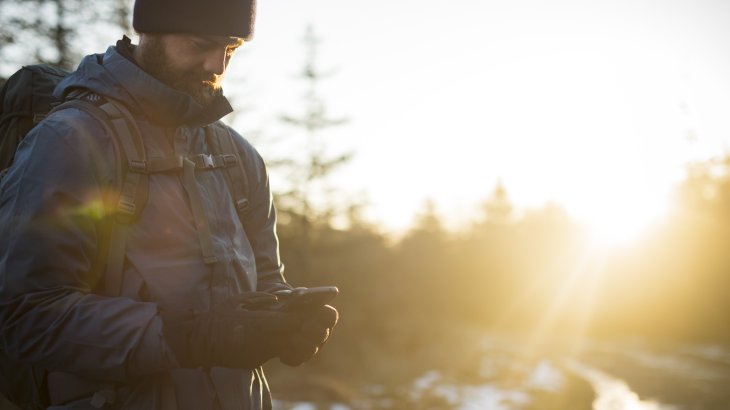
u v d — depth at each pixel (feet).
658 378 98.07
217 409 4.83
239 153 5.63
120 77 4.82
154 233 4.65
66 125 4.52
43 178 4.35
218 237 4.96
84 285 4.46
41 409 4.75
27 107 5.22
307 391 51.60
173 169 4.81
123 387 4.57
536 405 63.77
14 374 4.73
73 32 35.45
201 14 4.75
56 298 4.24
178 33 4.79
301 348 4.34
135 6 4.86
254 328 4.24
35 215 4.28
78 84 4.89
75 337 4.19
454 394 63.05
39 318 4.18
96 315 4.22
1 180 4.83
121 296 4.54
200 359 4.25
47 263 4.26
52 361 4.27
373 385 61.93
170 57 4.87
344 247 76.95
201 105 4.94
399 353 82.02
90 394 4.55
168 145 4.92
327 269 74.38
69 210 4.36
